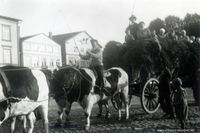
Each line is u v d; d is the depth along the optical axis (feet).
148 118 36.35
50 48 160.45
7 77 22.76
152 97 39.22
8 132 28.19
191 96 61.93
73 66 32.60
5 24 129.39
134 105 51.88
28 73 24.80
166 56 38.83
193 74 40.78
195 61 40.34
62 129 31.42
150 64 38.65
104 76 33.47
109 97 34.81
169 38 42.63
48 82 26.99
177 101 28.89
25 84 23.73
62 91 31.30
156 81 39.47
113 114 41.29
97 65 32.65
